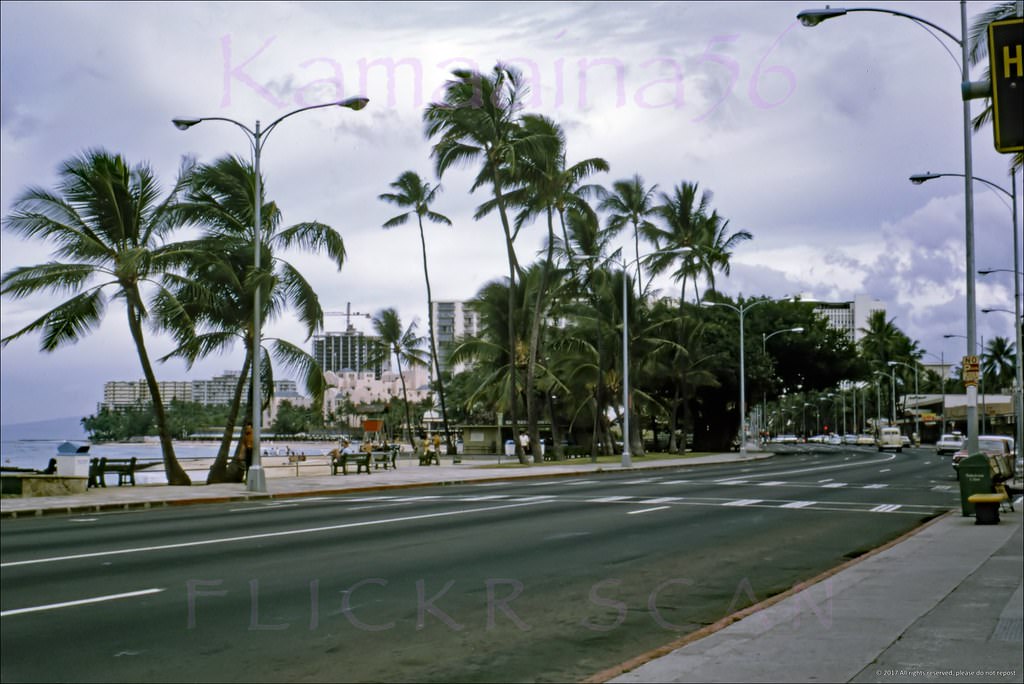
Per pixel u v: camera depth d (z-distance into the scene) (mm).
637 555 13383
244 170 31844
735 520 18594
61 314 26906
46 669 7012
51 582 10703
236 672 7008
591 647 7965
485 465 46344
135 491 26172
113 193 27859
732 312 77312
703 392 75312
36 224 27219
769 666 6793
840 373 80500
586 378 60438
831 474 38969
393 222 62438
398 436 129375
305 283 31375
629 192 60625
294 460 45875
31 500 22703
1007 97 5316
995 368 109188
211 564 12148
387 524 17453
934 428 121125
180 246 29438
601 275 55219
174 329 28469
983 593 9906
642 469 44250
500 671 7160
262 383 31719
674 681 6414
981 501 17375
